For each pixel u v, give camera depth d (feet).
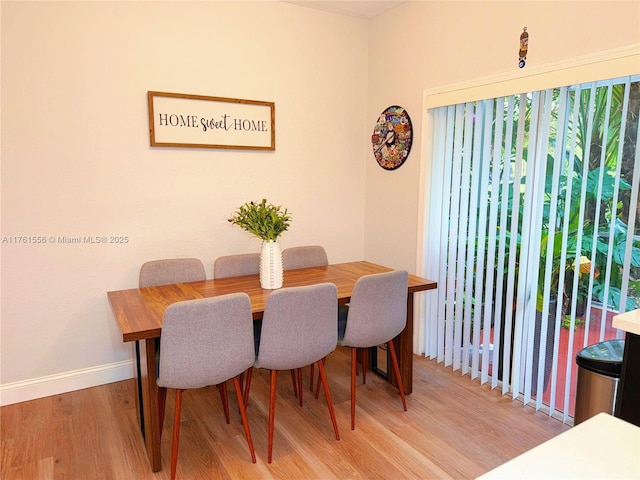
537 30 7.91
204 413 8.42
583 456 2.79
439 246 10.49
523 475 2.60
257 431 7.82
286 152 11.33
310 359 7.32
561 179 7.75
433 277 10.74
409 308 8.96
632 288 7.00
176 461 6.54
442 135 10.21
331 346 7.54
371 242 12.67
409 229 11.30
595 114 7.19
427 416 8.27
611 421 3.20
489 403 8.76
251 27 10.43
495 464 6.87
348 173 12.45
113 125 9.12
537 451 2.85
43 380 9.07
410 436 7.63
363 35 12.14
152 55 9.35
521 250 8.42
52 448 7.30
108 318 9.57
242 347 6.66
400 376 8.77
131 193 9.49
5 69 8.02
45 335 9.00
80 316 9.30
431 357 11.03
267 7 10.59
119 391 9.37
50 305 8.98
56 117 8.56
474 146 9.27
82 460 6.99
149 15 9.23
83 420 8.18
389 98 11.59
